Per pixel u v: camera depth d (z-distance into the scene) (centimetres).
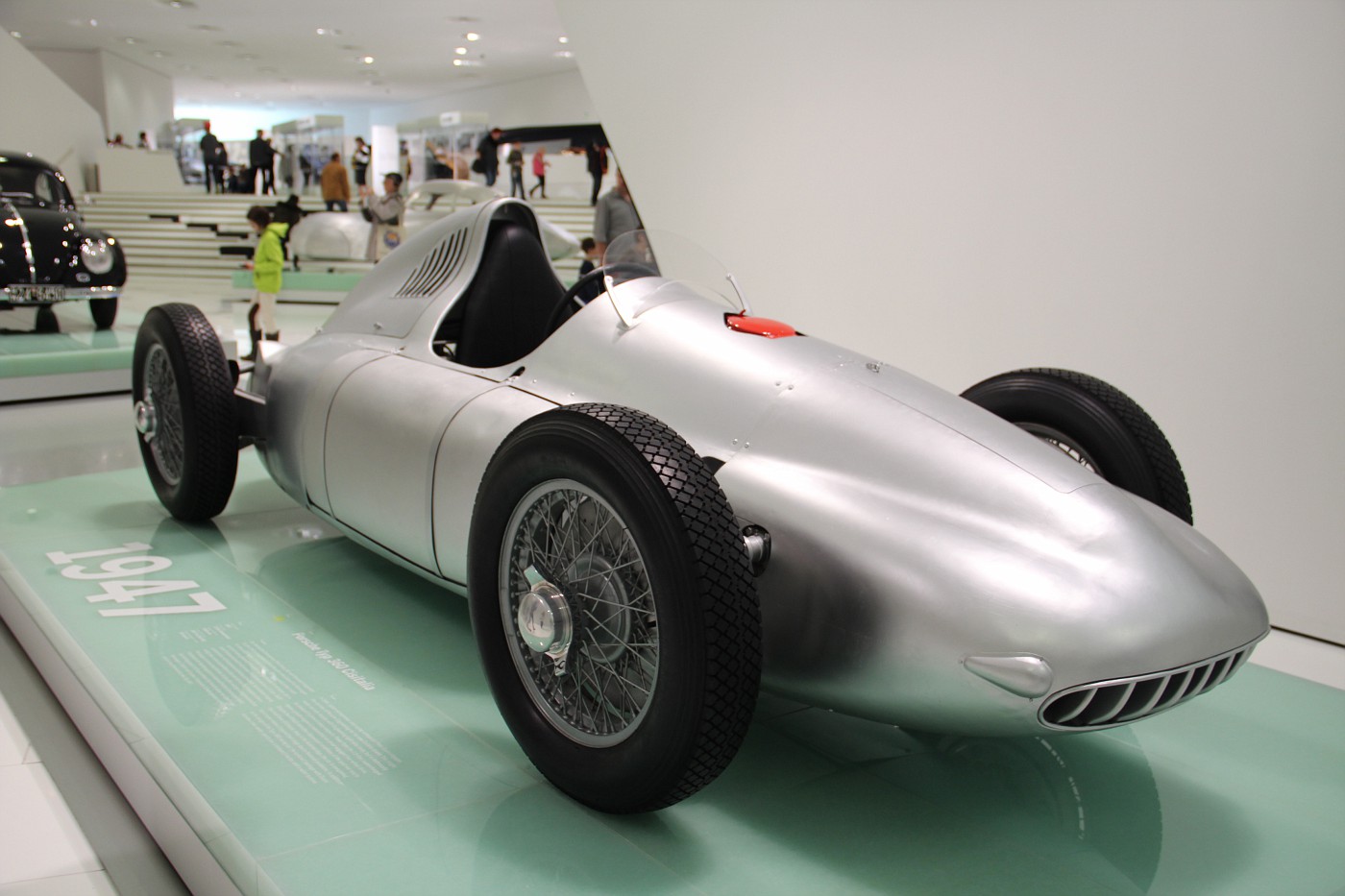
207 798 173
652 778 156
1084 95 332
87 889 178
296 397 281
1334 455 282
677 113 477
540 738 177
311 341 308
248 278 1273
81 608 253
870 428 185
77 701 229
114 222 1778
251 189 2041
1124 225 326
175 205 1894
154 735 193
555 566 176
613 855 161
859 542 168
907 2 380
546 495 173
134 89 2264
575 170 1584
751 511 179
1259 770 200
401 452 234
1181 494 223
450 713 207
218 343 304
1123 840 172
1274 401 294
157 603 257
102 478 378
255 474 383
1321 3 273
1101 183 331
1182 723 221
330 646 236
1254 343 297
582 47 508
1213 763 202
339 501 261
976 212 371
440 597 269
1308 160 280
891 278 405
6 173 717
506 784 181
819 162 424
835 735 204
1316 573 289
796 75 425
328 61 2158
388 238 1275
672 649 151
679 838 167
